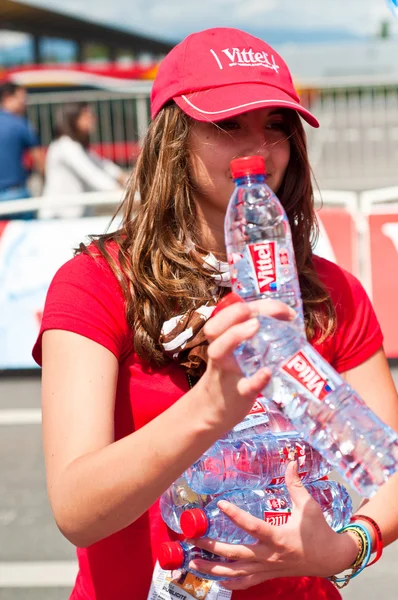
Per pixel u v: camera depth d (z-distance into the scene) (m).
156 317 2.06
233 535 1.97
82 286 2.06
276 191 2.33
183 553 1.99
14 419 6.79
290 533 1.90
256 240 1.79
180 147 2.15
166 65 2.17
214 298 2.12
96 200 8.68
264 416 2.03
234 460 1.98
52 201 8.68
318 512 1.92
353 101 16.59
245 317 1.59
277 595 2.09
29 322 7.82
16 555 4.67
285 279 1.76
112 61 18.56
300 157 2.28
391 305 7.60
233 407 1.64
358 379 2.28
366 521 2.12
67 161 10.85
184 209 2.16
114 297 2.07
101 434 1.92
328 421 1.67
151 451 1.71
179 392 2.09
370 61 18.25
